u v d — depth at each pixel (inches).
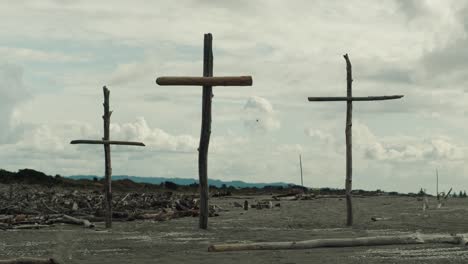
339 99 765.3
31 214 1088.2
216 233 663.8
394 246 482.3
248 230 704.4
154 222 900.0
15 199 1477.6
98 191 2180.1
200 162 725.3
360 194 2650.1
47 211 1123.9
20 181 2242.9
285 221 888.3
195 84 695.7
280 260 418.6
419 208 1298.0
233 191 3073.3
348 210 778.8
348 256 432.8
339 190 2851.9
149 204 1327.5
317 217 995.3
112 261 432.5
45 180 2362.2
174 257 448.1
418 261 402.9
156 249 505.4
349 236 611.2
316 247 477.4
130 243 557.3
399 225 765.3
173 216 1019.9
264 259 425.1
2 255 475.8
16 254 481.7
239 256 443.8
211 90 705.6
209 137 717.9
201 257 444.5
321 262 406.0
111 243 556.4
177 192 2736.2
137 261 430.9
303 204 1631.4
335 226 773.9
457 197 2116.1
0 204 1262.3
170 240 586.2
